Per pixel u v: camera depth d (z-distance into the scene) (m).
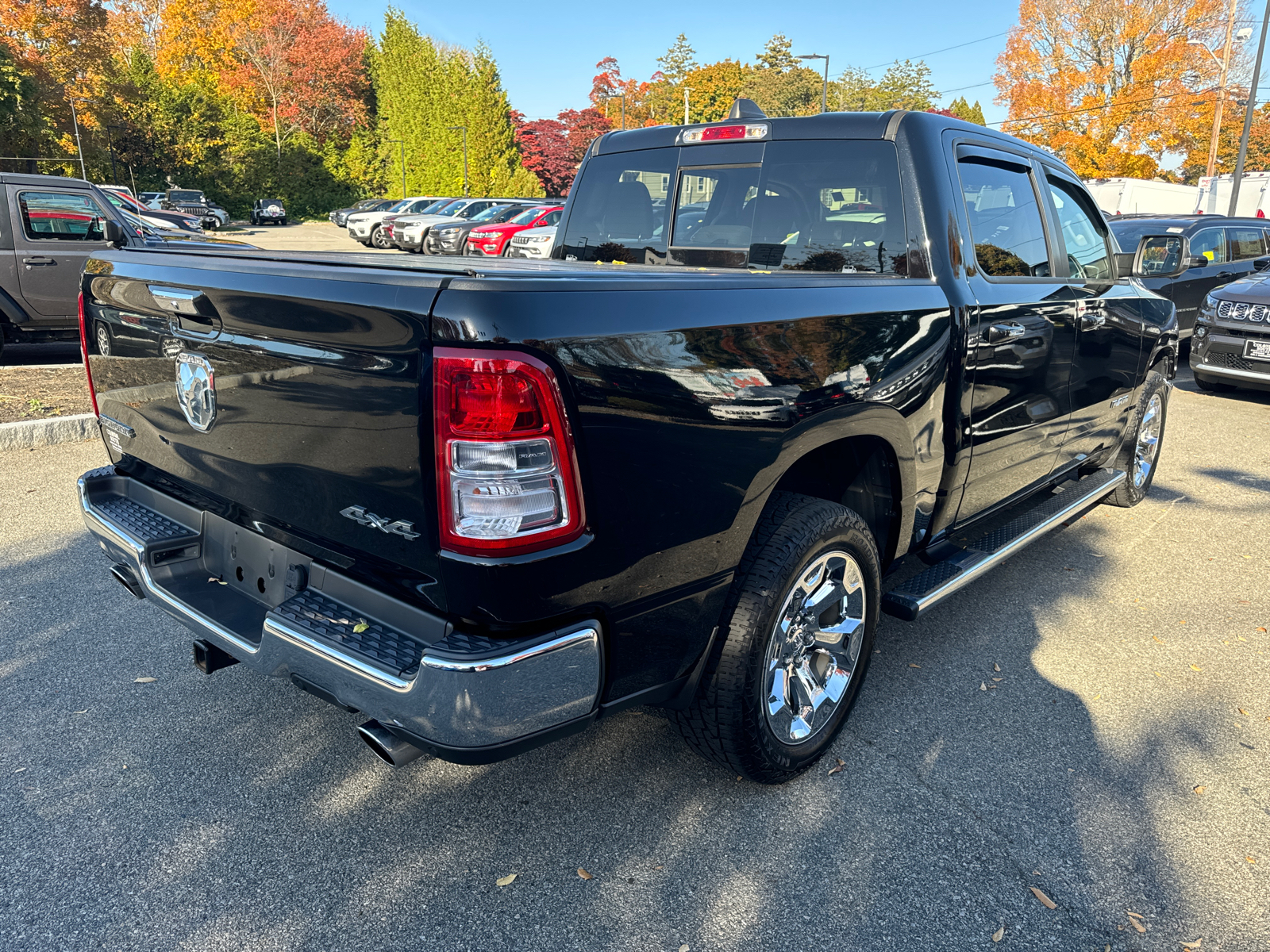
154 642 3.38
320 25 69.88
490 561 1.67
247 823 2.39
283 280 1.90
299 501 2.04
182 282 2.19
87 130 41.84
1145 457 5.27
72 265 8.44
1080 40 41.59
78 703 2.95
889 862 2.29
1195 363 9.01
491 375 1.61
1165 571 4.38
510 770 2.65
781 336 2.17
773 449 2.16
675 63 84.06
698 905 2.13
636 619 1.96
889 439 2.60
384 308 1.69
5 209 8.05
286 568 2.19
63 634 3.42
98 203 8.62
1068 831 2.43
